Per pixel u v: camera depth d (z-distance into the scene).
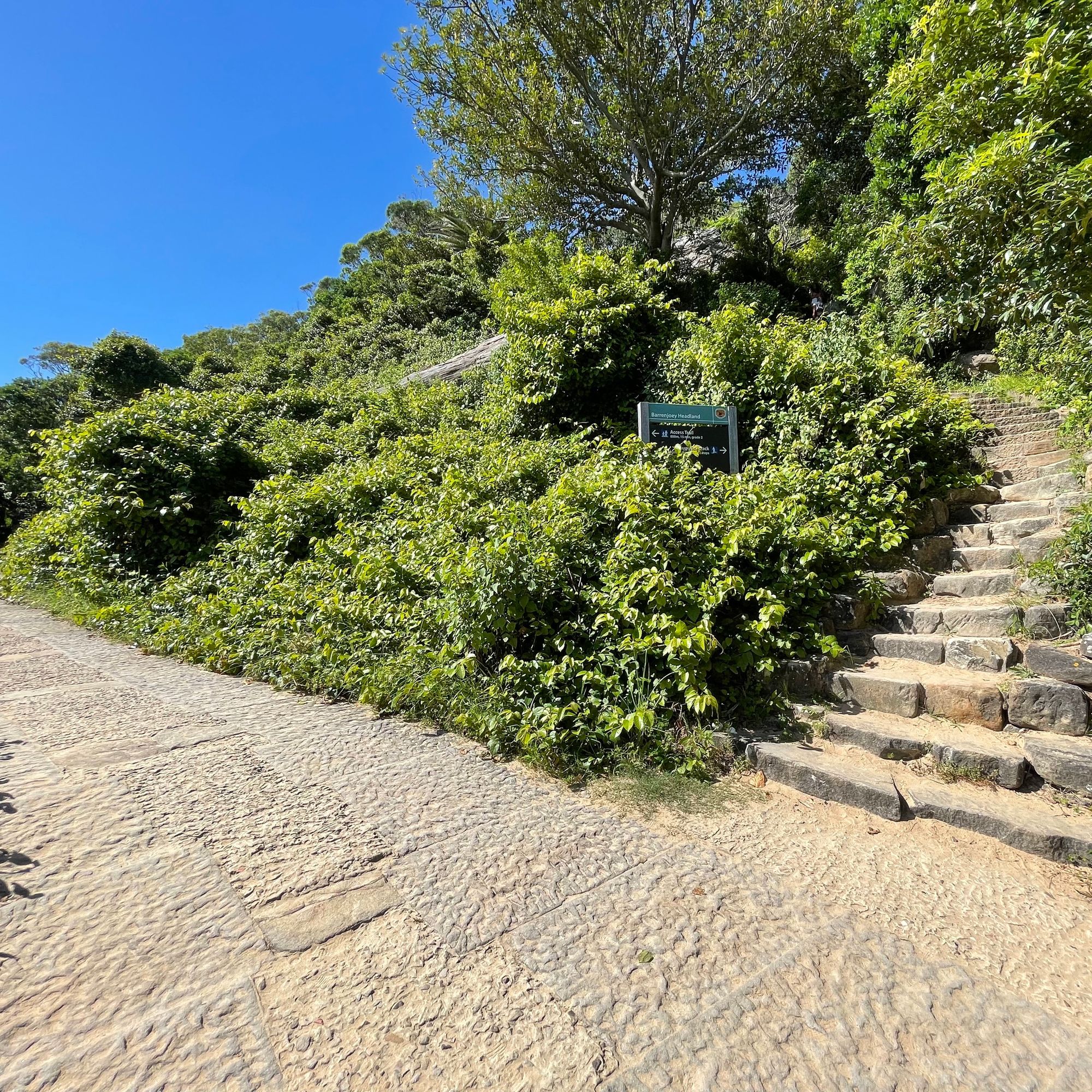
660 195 14.37
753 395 6.38
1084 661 3.11
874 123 12.59
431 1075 1.57
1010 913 2.19
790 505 4.50
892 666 3.76
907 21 9.87
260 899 2.20
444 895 2.24
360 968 1.90
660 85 12.95
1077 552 3.73
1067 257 2.60
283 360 31.52
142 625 6.13
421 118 13.57
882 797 2.77
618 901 2.22
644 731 3.26
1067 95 2.69
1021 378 7.46
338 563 6.00
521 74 12.93
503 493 5.93
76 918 2.09
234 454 9.15
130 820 2.69
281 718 3.94
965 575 4.33
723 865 2.45
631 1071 1.58
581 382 8.20
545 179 14.65
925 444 5.60
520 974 1.89
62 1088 1.51
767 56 12.70
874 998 1.82
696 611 3.68
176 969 1.89
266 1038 1.66
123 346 25.08
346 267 53.81
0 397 23.59
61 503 8.50
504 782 3.11
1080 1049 1.66
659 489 4.51
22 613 7.77
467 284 29.06
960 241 3.02
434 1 12.36
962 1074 1.58
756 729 3.47
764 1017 1.74
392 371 21.22
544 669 3.71
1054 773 2.78
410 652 4.25
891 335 8.21
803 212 15.50
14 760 3.26
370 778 3.12
